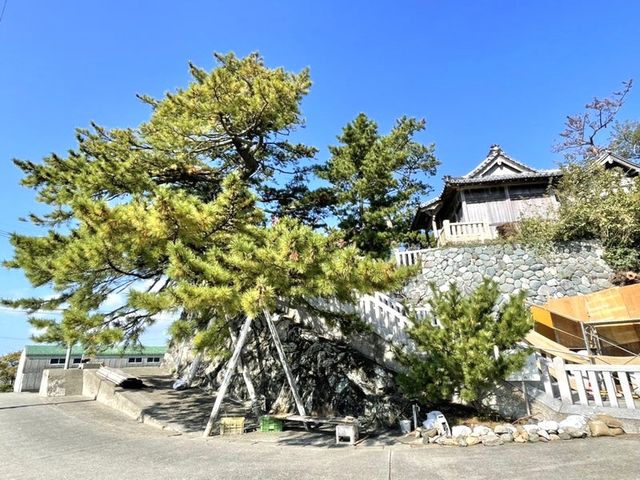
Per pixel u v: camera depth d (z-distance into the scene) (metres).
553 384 7.41
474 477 4.12
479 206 17.25
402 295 13.55
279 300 9.12
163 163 10.89
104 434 7.73
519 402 7.14
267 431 7.98
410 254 14.52
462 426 6.38
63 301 7.59
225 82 10.23
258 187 13.83
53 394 13.66
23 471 5.04
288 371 8.78
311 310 9.29
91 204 5.25
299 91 11.65
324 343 10.38
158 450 6.23
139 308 5.34
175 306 5.41
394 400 8.12
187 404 10.45
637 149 23.50
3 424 8.85
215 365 13.13
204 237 6.51
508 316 6.69
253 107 10.49
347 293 6.70
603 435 5.73
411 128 21.34
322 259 5.82
